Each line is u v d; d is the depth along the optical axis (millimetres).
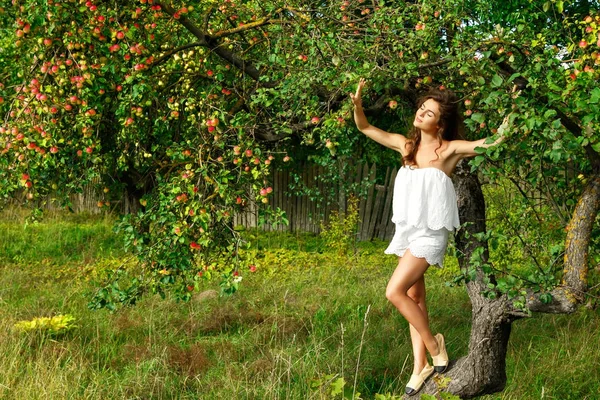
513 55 3398
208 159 3973
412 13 4098
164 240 4141
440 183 3340
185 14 4289
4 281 9172
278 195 14812
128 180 6480
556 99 2881
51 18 3736
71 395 4773
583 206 3395
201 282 8555
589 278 5250
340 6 4266
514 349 5961
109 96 4359
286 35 4285
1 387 4824
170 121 4801
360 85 3447
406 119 4891
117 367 5676
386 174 13414
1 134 3979
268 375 5324
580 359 5617
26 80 4023
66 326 6480
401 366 5703
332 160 12148
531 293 3469
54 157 3973
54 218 15047
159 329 6648
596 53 3061
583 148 3482
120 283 7887
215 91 4523
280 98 4215
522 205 4406
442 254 3418
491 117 3246
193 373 5516
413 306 3484
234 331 6863
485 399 4848
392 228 13219
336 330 6633
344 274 9711
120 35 3830
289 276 9516
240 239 4105
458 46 3428
